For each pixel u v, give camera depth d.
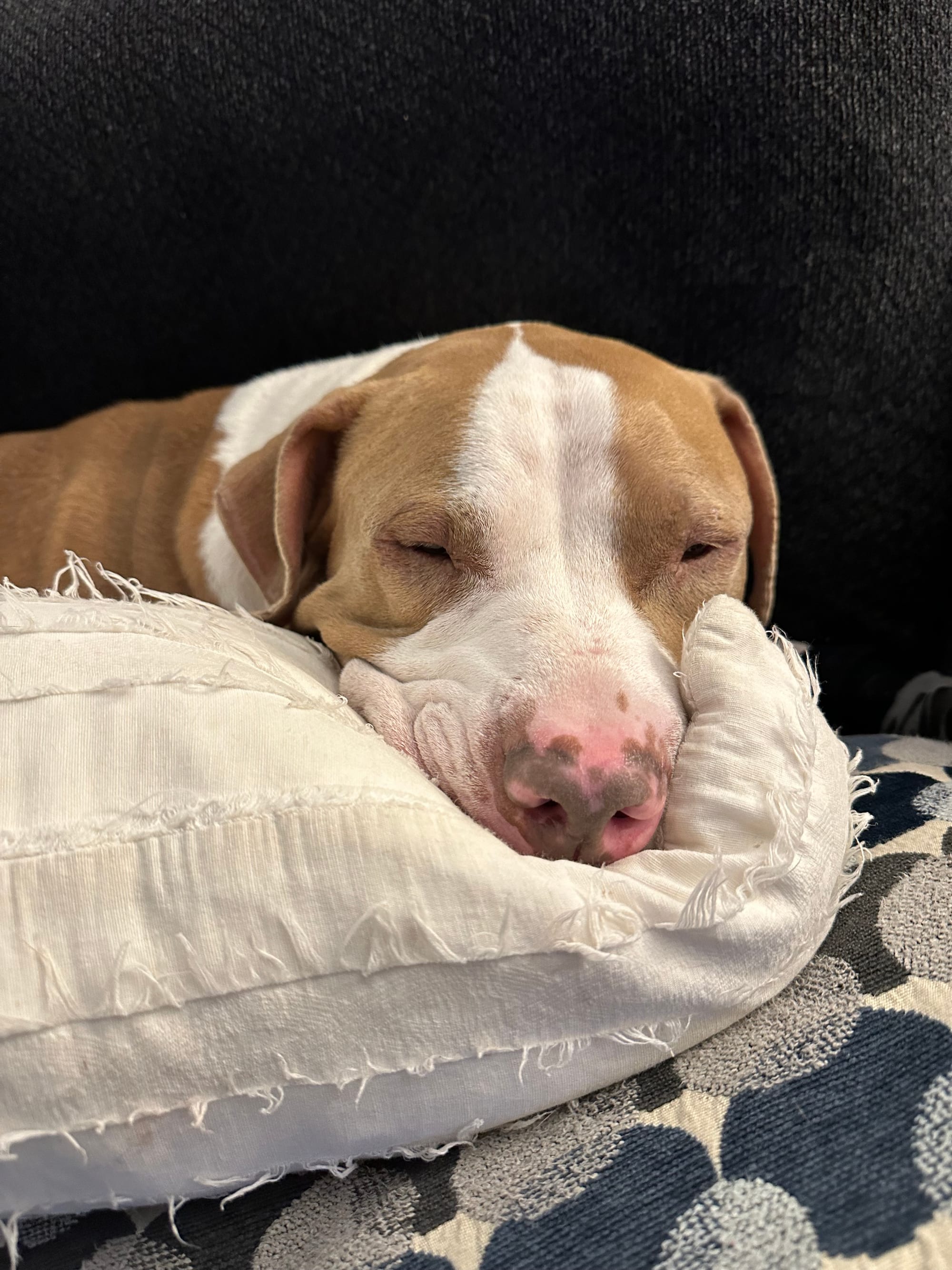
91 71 0.52
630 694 0.32
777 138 0.49
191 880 0.25
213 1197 0.26
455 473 0.36
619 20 0.49
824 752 0.31
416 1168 0.26
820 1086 0.25
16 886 0.24
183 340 0.57
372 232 0.53
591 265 0.52
